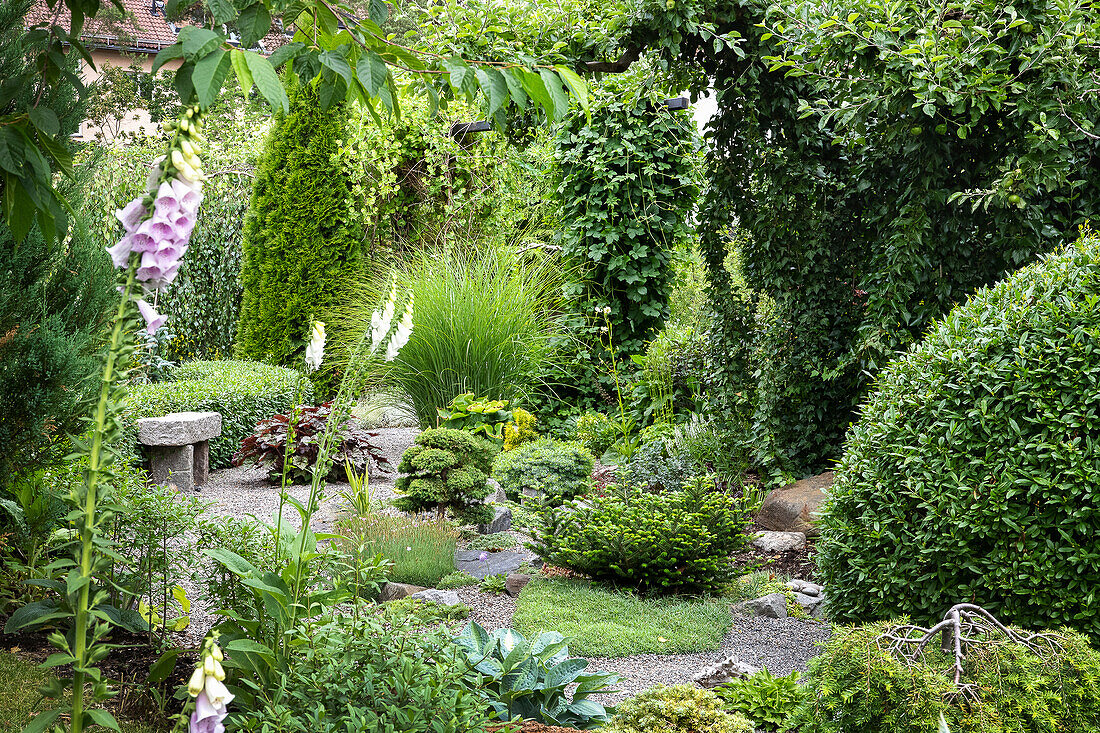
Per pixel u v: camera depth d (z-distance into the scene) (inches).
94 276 162.4
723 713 106.8
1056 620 129.0
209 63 67.5
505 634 128.6
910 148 222.8
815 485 259.8
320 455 105.7
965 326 150.1
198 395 322.7
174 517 139.1
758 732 130.2
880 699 97.4
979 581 135.7
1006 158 215.2
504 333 353.7
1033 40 206.2
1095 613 126.5
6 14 134.3
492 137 436.8
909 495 143.9
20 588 144.6
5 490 151.9
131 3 574.6
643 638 169.2
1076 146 222.1
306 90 400.5
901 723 95.7
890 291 231.3
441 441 247.8
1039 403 131.5
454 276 368.8
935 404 143.3
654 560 193.6
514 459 280.7
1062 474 129.0
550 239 423.8
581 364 387.9
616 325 394.6
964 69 206.5
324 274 411.2
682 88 261.9
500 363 354.0
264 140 459.2
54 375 146.4
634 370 386.9
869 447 154.0
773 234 267.4
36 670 124.9
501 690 115.1
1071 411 130.0
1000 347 139.7
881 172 255.4
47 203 97.1
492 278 376.8
